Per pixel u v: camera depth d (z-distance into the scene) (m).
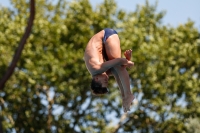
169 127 43.22
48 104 44.28
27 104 43.94
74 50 42.22
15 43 42.12
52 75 41.47
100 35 13.19
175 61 43.25
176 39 44.88
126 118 44.44
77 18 43.53
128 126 44.09
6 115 43.44
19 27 42.47
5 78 33.22
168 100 43.16
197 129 42.06
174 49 42.97
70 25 43.50
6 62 41.88
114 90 44.53
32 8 32.00
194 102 43.19
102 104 44.59
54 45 42.84
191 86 42.84
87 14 43.47
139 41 42.44
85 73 42.59
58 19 44.16
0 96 43.47
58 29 42.56
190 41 45.25
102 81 13.09
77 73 42.59
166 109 42.88
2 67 41.81
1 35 42.16
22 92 43.22
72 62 42.12
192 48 43.81
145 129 43.75
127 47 41.44
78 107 44.38
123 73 13.17
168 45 43.31
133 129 44.06
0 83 33.25
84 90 43.50
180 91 42.91
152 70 42.56
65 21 43.88
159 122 43.31
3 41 42.03
